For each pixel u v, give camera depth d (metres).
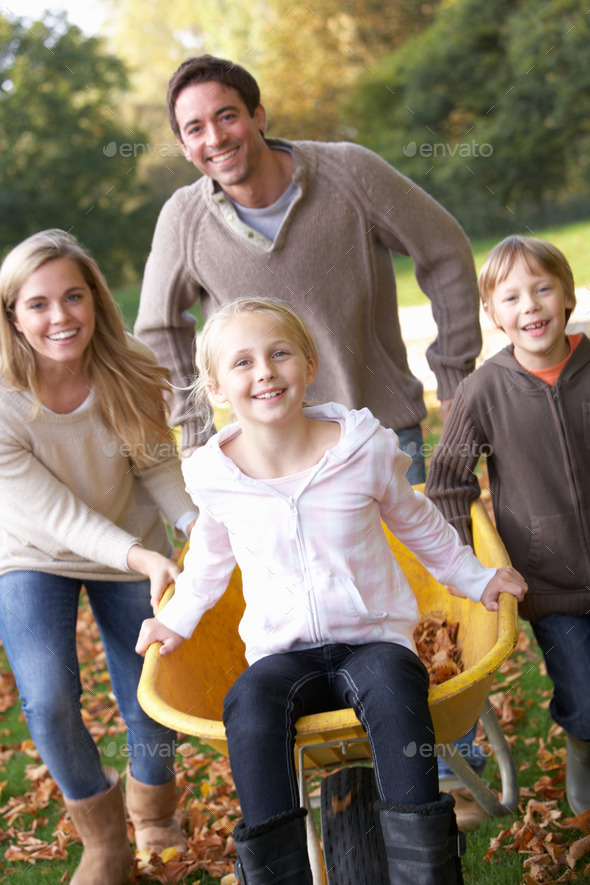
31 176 21.52
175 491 3.11
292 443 2.33
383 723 1.95
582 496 2.70
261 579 2.29
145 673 2.29
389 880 2.04
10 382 2.79
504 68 19.62
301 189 3.06
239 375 2.25
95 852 2.95
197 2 27.61
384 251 3.24
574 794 2.97
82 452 2.92
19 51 22.25
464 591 2.42
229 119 2.96
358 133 22.27
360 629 2.21
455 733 2.26
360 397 3.16
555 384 2.68
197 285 3.31
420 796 1.90
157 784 3.16
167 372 3.10
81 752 2.83
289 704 2.03
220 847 3.21
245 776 1.92
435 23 22.22
